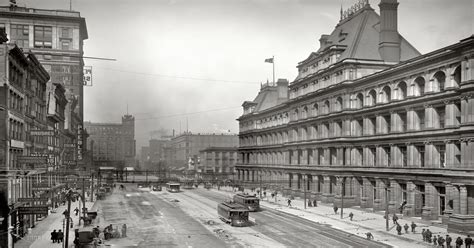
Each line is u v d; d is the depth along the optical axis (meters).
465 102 47.03
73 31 103.06
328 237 45.44
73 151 94.88
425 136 53.56
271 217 61.31
